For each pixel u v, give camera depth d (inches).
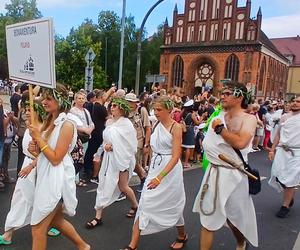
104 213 197.6
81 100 241.0
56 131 118.6
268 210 226.1
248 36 1815.9
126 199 224.7
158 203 146.0
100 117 270.7
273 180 227.3
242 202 132.6
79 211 198.4
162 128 148.4
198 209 136.2
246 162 132.8
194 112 352.2
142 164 291.9
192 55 1936.5
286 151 216.8
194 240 169.5
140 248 158.1
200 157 386.6
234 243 169.0
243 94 127.5
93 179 261.4
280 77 2304.4
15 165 299.9
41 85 117.3
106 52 2285.9
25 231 166.2
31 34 118.5
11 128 239.3
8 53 132.0
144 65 2290.8
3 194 219.5
